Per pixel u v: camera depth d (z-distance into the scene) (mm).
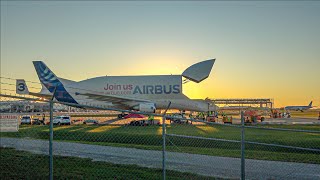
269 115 65375
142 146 22078
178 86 53812
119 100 52406
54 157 15586
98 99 52906
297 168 15984
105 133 27750
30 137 20188
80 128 34188
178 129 35125
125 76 55000
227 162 17031
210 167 15516
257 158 18547
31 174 11711
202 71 53906
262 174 14398
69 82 57000
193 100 53750
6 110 11477
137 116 50312
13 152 15812
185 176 13164
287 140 25625
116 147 21375
